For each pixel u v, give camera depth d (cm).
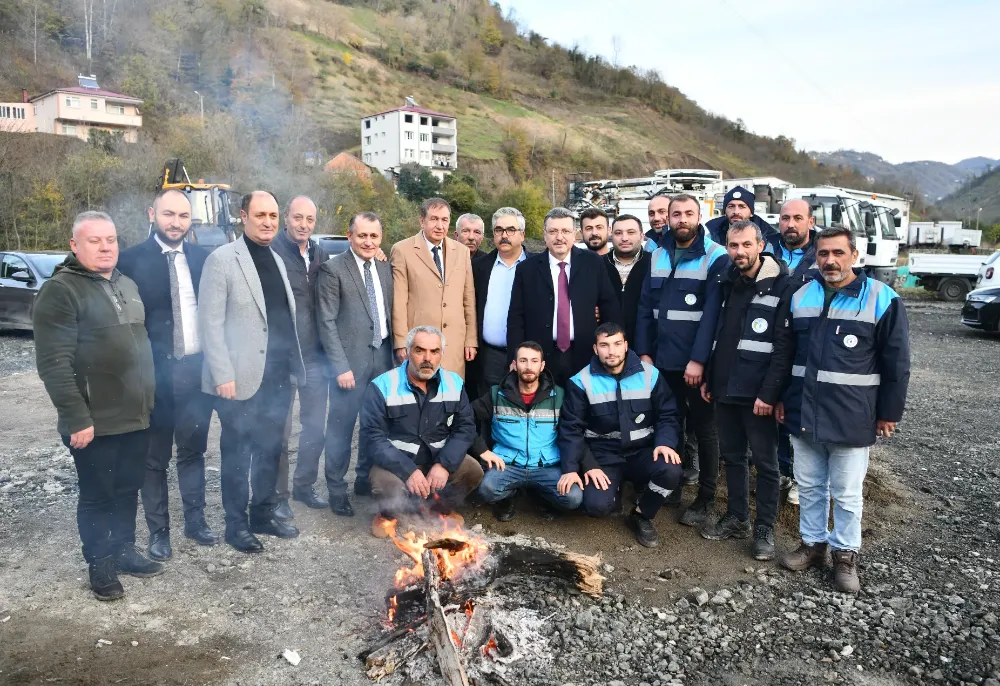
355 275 439
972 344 1270
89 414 313
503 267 496
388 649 280
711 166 10088
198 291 373
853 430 348
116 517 342
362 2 11562
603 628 315
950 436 659
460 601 308
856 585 353
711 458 434
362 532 413
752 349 385
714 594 350
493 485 422
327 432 439
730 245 386
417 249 470
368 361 444
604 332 415
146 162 2795
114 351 320
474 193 4744
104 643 293
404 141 6375
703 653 298
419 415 415
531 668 284
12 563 364
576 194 1595
